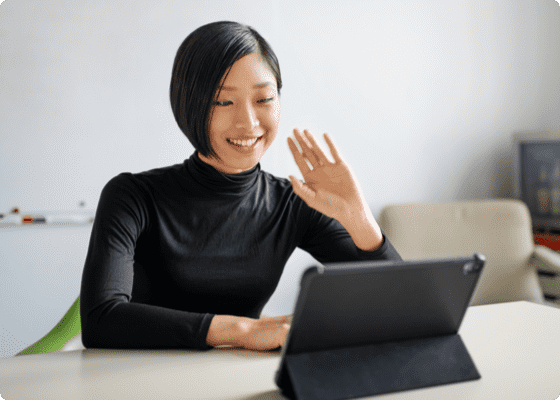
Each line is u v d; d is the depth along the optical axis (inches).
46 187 83.4
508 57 121.4
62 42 82.9
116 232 39.0
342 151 104.8
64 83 83.4
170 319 33.8
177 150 91.8
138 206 41.2
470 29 116.7
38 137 82.4
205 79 37.9
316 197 39.6
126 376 28.6
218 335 33.1
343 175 39.3
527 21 123.1
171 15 89.7
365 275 24.0
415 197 112.7
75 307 50.5
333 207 39.6
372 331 25.9
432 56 112.9
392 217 93.1
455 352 27.6
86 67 84.7
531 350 32.8
